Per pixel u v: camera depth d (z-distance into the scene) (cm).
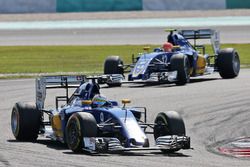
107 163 4181
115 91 8262
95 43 16062
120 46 15238
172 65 8588
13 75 10600
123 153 4581
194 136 5488
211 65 9662
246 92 7800
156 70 8625
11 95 8188
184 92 7975
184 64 8581
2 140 5300
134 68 8644
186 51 8988
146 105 7125
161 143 4512
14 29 19212
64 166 4109
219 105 6938
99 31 18300
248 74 10019
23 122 5191
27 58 13425
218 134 5544
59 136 5047
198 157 4503
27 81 9675
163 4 19812
